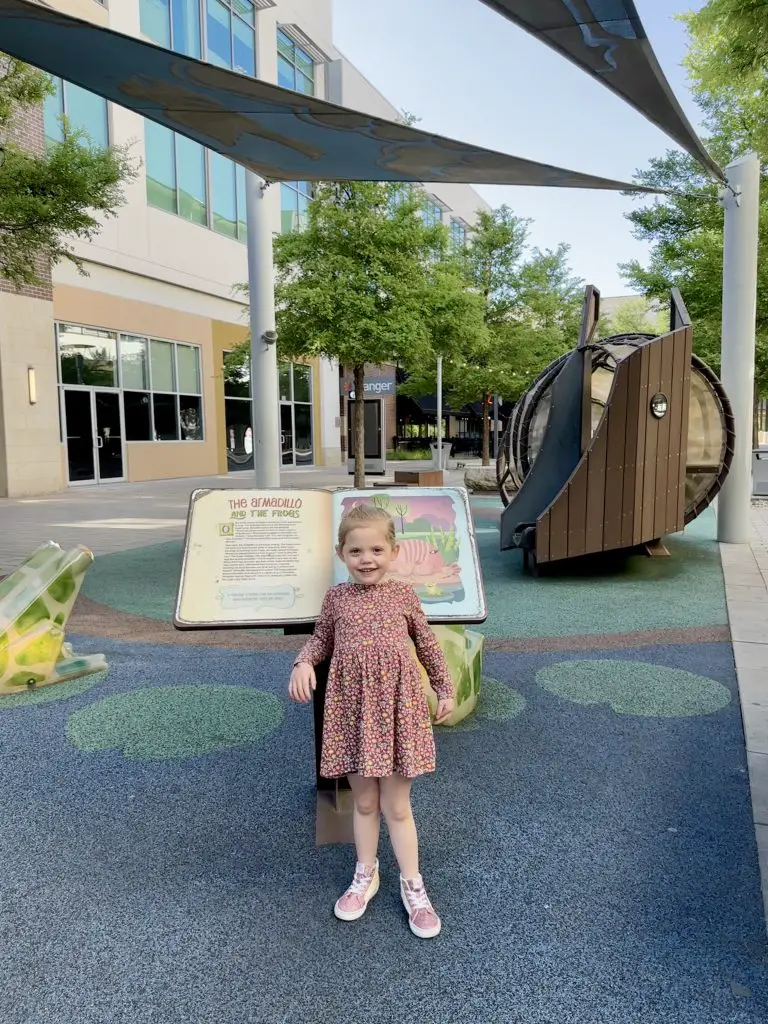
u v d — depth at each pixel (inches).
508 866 97.3
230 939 83.9
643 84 148.4
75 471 686.5
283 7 887.7
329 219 443.8
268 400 388.8
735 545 358.0
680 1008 73.2
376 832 90.0
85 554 173.5
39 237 287.0
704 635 206.1
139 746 135.0
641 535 279.9
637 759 128.7
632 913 87.7
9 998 75.1
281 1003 74.2
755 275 339.0
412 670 85.2
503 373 871.1
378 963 79.7
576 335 982.4
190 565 103.7
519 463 359.9
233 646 199.3
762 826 107.0
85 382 695.1
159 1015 72.8
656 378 272.1
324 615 90.9
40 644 164.6
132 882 94.7
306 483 748.6
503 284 888.9
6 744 136.0
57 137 606.2
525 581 282.2
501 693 161.3
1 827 107.9
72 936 84.6
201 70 154.6
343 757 84.7
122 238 715.4
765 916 86.9
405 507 111.0
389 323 427.5
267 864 98.6
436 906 89.1
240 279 900.6
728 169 331.0
